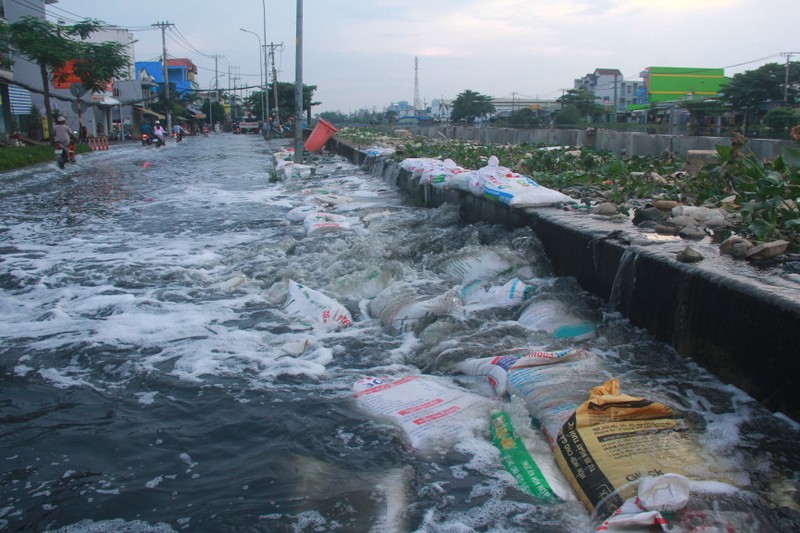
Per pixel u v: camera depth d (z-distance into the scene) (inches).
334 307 201.9
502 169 297.7
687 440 111.3
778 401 126.0
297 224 394.0
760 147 403.2
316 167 791.7
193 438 126.9
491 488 107.5
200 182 671.1
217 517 101.0
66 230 380.2
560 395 126.6
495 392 141.7
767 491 102.0
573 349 147.3
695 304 150.8
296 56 759.7
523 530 97.0
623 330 172.2
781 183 205.3
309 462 116.6
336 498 105.5
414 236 308.8
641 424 112.5
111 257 301.1
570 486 105.8
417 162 453.7
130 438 127.3
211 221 411.2
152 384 153.8
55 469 116.3
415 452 119.0
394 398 139.8
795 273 146.6
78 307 219.9
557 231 225.5
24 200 517.7
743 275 144.7
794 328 121.5
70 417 137.3
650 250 174.4
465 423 127.3
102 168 853.8
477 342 164.7
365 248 279.1
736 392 136.7
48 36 994.7
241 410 138.3
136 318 204.7
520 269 227.5
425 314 189.9
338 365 165.6
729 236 185.0
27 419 136.5
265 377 156.8
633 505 92.6
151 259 296.4
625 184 301.7
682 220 205.2
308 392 147.3
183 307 218.1
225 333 190.2
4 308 219.6
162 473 114.7
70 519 101.5
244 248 322.3
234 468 115.6
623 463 102.7
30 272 270.1
